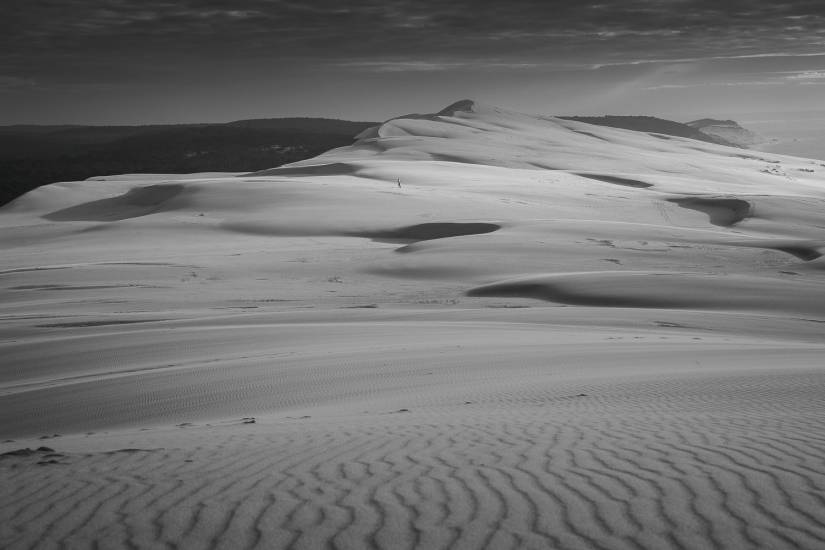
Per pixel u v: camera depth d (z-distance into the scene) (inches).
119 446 356.8
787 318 1443.2
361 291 1991.9
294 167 6127.0
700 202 4089.6
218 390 711.1
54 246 3102.9
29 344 1109.1
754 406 418.6
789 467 241.8
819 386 506.0
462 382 682.8
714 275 1891.0
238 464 282.4
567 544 182.5
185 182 4948.3
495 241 2630.4
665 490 222.4
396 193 4089.6
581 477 242.5
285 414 555.2
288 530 199.5
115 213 4697.3
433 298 1862.7
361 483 245.4
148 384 756.6
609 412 415.2
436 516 207.2
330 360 861.8
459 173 5388.8
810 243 2514.8
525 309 1537.9
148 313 1587.1
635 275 1902.1
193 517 212.7
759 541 178.7
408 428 370.6
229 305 1786.4
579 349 904.9
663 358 803.4
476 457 282.4
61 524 212.4
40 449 338.0
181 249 2871.6
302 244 2945.4
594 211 3801.7
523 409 457.7
